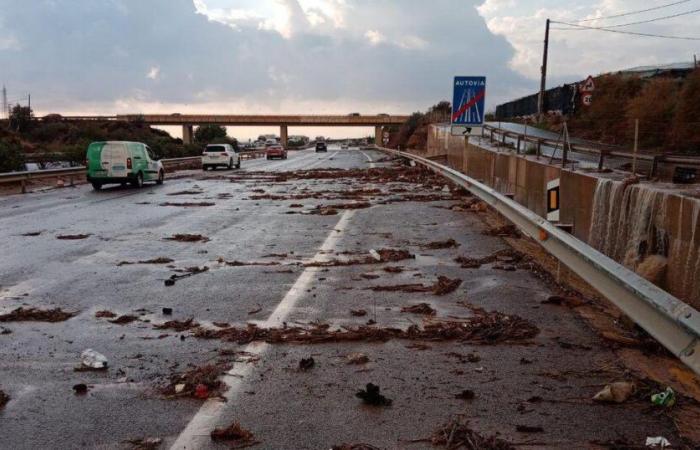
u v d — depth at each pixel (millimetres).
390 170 36625
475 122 18469
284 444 3828
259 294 7559
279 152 62906
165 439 3906
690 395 4535
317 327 6188
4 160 26672
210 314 6688
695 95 25391
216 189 24344
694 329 3631
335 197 20688
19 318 6559
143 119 93750
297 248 10820
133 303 7176
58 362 5262
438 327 6148
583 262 6438
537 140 15352
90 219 14945
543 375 4938
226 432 3920
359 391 4570
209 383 4723
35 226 13688
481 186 13828
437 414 4230
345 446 3799
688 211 5777
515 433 3957
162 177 27984
